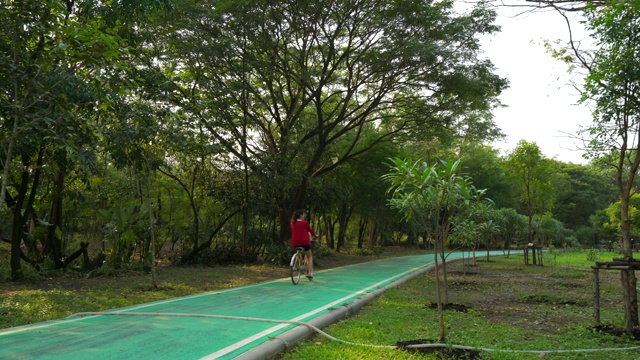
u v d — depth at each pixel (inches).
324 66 687.7
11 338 217.0
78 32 268.2
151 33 533.3
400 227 1630.2
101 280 473.1
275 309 309.6
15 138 275.7
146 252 629.6
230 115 673.0
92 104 328.8
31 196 470.6
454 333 260.4
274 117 741.9
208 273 568.4
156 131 418.3
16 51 270.5
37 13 269.0
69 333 228.2
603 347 236.7
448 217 326.6
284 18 633.6
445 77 657.6
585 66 307.0
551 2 198.2
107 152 472.7
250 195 748.6
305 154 776.3
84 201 593.9
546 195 904.3
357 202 1203.2
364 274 592.4
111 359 184.1
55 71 289.7
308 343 229.6
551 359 211.8
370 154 974.4
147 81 460.4
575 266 829.8
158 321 259.9
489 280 570.9
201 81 636.7
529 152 866.1
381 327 274.4
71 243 785.6
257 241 784.9
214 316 274.1
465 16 613.3
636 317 274.7
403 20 626.2
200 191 744.3
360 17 639.1
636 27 264.8
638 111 282.8
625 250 287.0
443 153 1187.9
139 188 624.4
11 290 387.5
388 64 654.5
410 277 575.2
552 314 337.1
